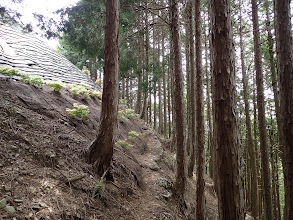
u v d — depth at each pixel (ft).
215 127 7.12
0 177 8.73
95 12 21.49
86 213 9.93
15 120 13.07
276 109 20.61
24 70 22.99
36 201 8.54
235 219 6.50
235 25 32.17
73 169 12.31
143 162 24.59
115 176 15.75
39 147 12.00
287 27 8.78
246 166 39.83
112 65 14.70
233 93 6.94
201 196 15.31
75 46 24.39
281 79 8.68
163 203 17.19
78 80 32.53
